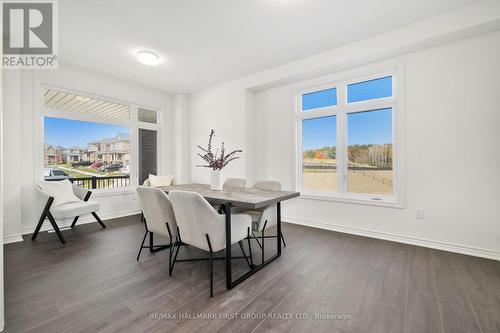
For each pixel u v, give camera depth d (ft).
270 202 6.78
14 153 10.03
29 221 11.00
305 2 7.59
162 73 13.47
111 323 4.93
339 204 11.44
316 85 12.18
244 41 10.00
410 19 8.50
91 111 13.55
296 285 6.46
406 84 9.59
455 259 8.05
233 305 5.57
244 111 14.15
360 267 7.52
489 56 8.09
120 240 10.15
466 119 8.48
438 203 9.01
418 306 5.49
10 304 5.55
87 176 13.43
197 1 7.50
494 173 8.06
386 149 10.55
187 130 17.48
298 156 13.14
